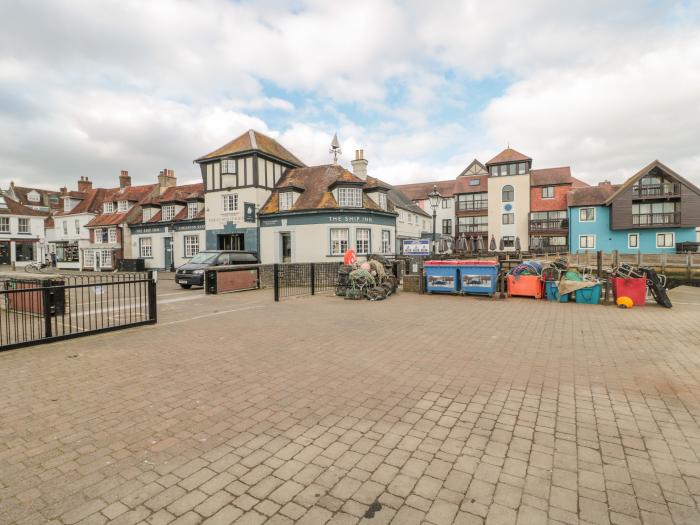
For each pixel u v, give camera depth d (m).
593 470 2.88
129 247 35.03
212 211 27.64
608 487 2.67
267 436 3.44
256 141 27.12
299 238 24.44
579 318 9.11
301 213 24.20
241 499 2.58
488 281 12.78
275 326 8.23
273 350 6.29
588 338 7.06
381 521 2.36
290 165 29.25
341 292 13.34
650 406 4.02
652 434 3.42
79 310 10.91
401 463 2.99
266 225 25.59
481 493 2.62
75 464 2.99
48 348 6.45
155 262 32.59
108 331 7.65
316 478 2.81
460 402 4.15
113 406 4.08
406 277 14.64
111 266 34.72
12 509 2.47
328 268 17.03
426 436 3.42
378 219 25.47
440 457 3.07
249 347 6.48
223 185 26.81
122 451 3.19
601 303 11.46
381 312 10.03
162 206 32.31
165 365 5.50
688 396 4.27
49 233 46.78
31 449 3.21
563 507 2.47
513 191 45.59
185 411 3.96
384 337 7.18
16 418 3.79
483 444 3.27
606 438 3.35
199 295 14.35
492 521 2.35
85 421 3.73
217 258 18.45
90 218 39.66
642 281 10.91
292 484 2.74
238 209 26.56
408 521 2.36
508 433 3.46
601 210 40.16
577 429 3.53
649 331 7.64
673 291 15.73
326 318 9.17
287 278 16.23
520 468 2.91
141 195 36.69
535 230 43.78
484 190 48.94
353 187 24.38
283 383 4.76
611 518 2.37
